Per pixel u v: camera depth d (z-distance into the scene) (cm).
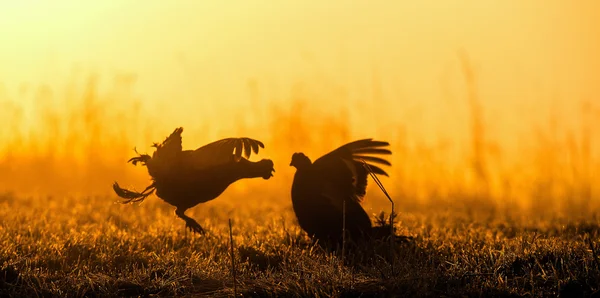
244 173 2542
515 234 3403
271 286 2295
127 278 2384
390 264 2411
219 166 2522
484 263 2497
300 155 3003
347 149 3012
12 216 3509
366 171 2992
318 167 2977
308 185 2948
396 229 3164
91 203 4006
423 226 3453
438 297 2188
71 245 2864
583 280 2269
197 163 2514
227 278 2395
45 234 3098
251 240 3045
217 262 2661
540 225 3688
